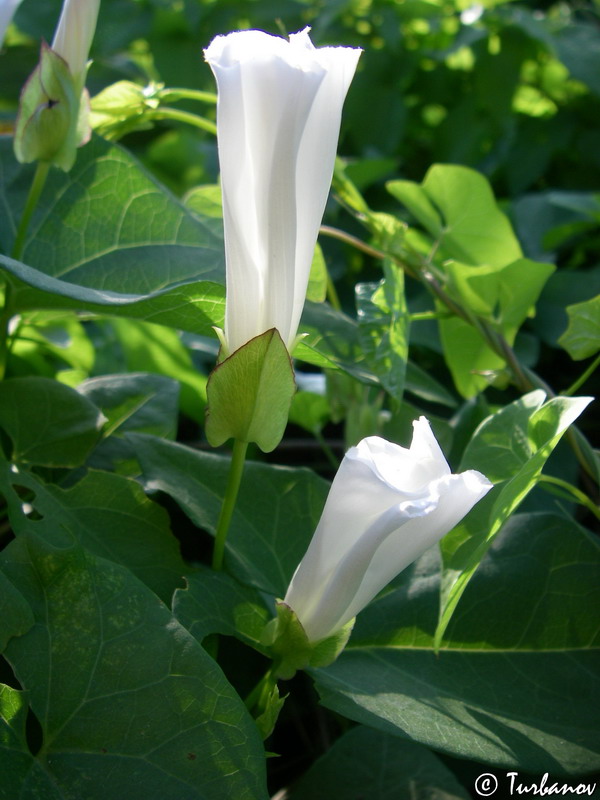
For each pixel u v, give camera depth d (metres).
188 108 0.49
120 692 0.19
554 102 0.51
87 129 0.25
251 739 0.19
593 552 0.24
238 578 0.22
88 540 0.23
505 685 0.23
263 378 0.19
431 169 0.31
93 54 0.51
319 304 0.28
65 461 0.25
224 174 0.18
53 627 0.19
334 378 0.28
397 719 0.21
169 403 0.28
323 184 0.19
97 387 0.28
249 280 0.19
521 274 0.28
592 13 0.59
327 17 0.48
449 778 0.22
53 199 0.27
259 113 0.18
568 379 0.38
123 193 0.27
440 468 0.18
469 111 0.48
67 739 0.19
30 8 0.52
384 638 0.23
